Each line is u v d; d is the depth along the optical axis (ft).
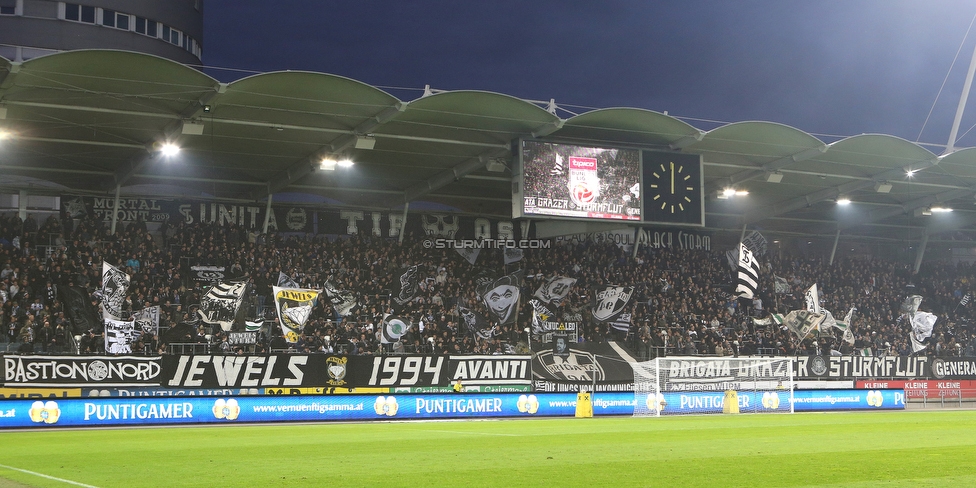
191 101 101.60
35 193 129.70
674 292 152.66
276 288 114.93
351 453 51.57
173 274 122.83
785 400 114.73
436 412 100.12
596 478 38.01
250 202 141.90
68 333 110.63
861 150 131.54
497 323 131.54
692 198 127.95
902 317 164.14
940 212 176.86
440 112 110.22
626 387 118.11
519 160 118.83
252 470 42.42
